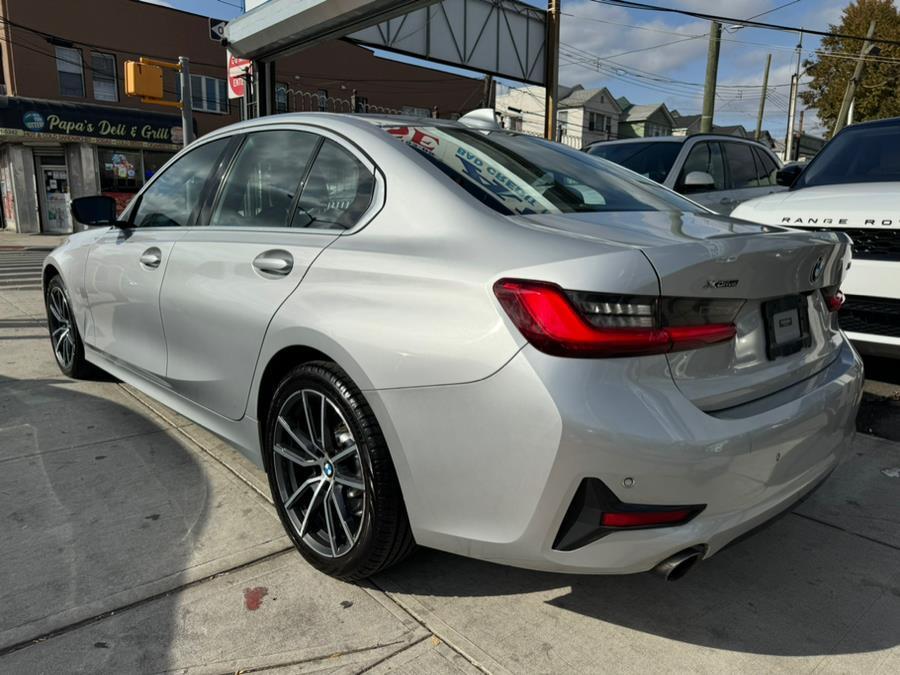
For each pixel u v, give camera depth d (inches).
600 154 285.3
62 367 181.2
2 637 81.5
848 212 158.6
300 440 96.0
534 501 71.1
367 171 96.4
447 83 1396.4
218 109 1027.9
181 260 119.0
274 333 95.2
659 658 81.2
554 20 618.5
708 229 87.6
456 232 82.8
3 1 837.2
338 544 93.1
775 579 98.0
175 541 103.0
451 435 75.5
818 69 1492.4
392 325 80.4
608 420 67.6
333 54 1197.7
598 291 68.6
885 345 154.4
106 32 912.9
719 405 75.8
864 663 80.8
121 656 79.0
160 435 142.9
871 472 132.5
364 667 78.4
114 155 921.5
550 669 78.9
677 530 71.7
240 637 82.8
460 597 92.0
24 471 124.6
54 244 751.1
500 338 71.7
